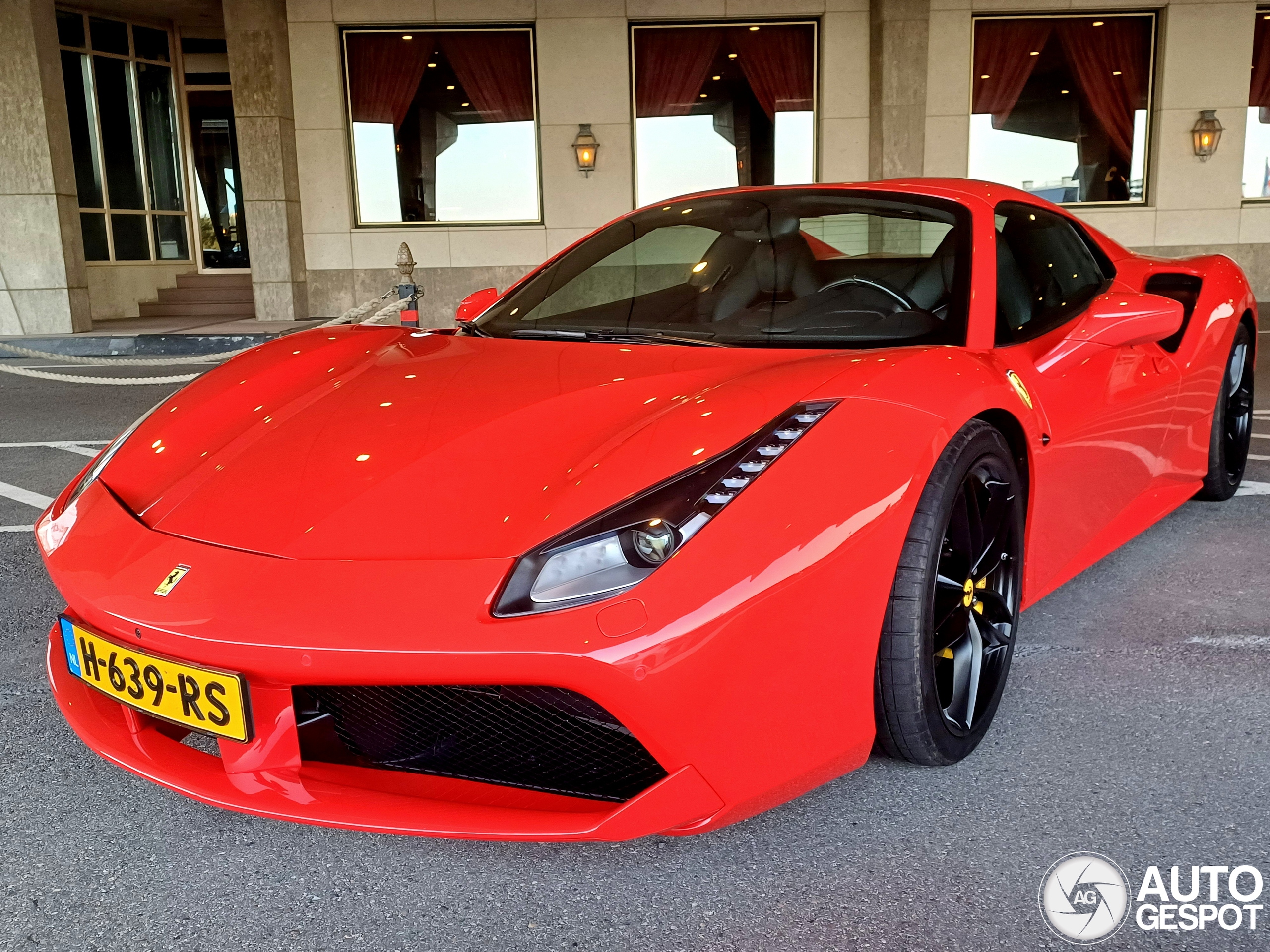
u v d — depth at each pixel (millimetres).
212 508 1497
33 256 9305
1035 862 1401
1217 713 1828
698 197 2514
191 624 1298
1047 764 1665
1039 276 2242
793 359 1767
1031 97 10719
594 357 1879
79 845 1479
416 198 10820
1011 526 1774
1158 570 2598
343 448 1591
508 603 1240
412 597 1257
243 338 8828
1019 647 2139
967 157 10766
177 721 1376
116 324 10523
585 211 10781
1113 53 10656
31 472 4074
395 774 1410
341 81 10484
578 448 1488
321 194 10664
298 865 1429
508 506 1377
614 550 1267
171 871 1416
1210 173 10742
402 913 1319
